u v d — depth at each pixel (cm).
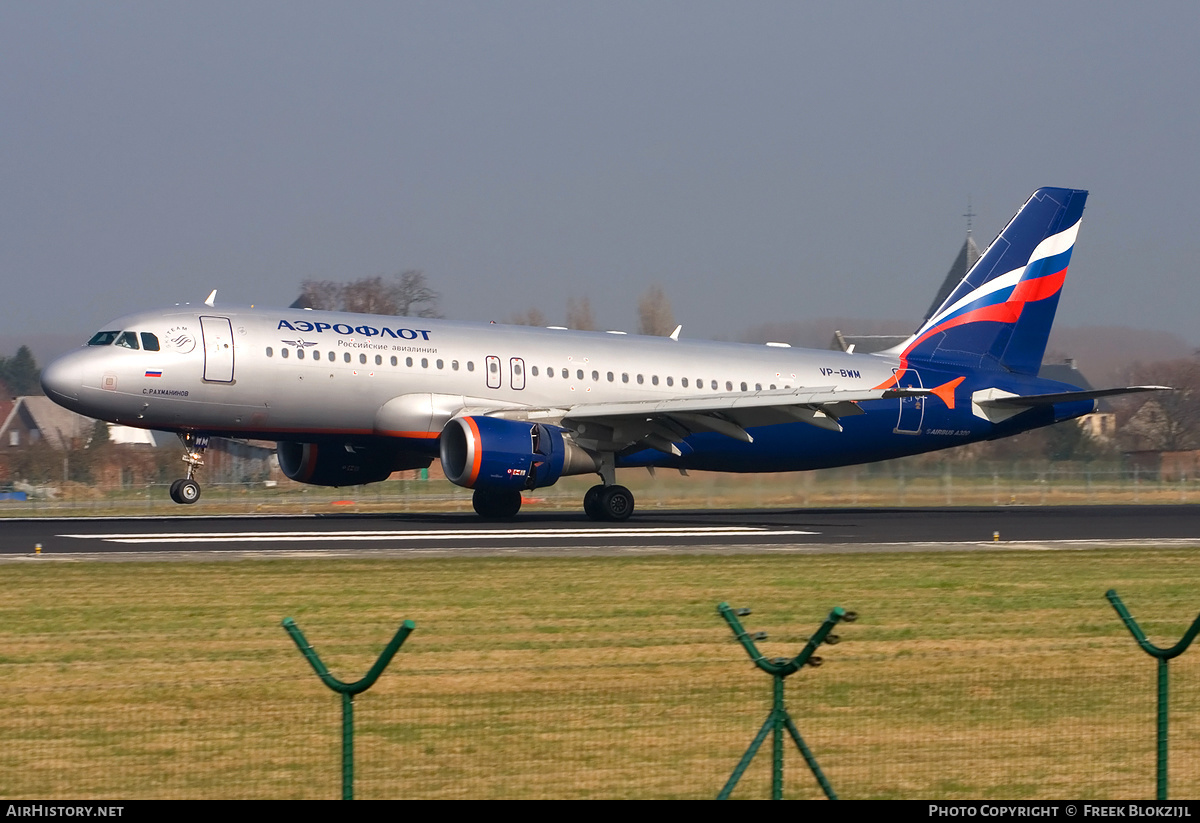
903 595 7869
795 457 15312
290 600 7338
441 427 13150
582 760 4041
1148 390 15112
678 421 13538
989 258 16338
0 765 3972
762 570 9025
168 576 8344
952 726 4500
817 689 4938
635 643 6084
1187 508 18550
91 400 12000
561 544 10831
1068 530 13038
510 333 13988
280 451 14100
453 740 4209
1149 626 6850
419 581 8206
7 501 19088
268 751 4112
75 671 5322
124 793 3741
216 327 12431
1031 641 6284
